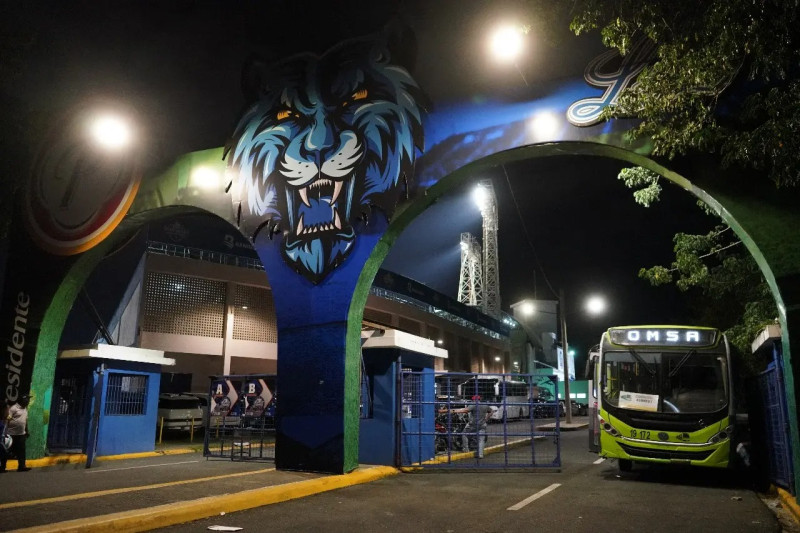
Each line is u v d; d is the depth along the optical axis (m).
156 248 26.75
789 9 6.39
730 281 15.26
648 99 8.30
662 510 8.65
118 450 15.32
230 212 12.94
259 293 31.23
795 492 8.52
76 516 6.73
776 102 7.18
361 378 13.34
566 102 10.64
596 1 7.62
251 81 13.23
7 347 14.19
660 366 12.23
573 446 20.27
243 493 8.57
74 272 14.27
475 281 61.94
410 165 11.39
